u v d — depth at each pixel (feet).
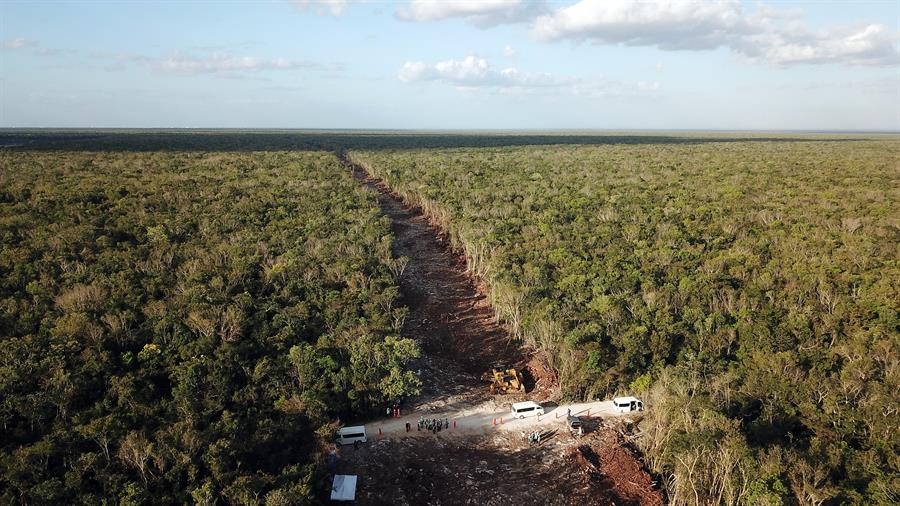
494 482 142.51
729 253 253.65
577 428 160.35
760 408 149.18
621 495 139.95
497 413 170.71
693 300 205.98
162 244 258.16
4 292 197.26
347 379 162.09
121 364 159.12
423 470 145.18
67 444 126.82
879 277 217.36
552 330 188.03
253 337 178.70
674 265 240.32
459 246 320.29
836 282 214.48
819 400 148.97
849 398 147.02
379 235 298.97
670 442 136.98
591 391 176.35
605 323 190.70
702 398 146.92
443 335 223.92
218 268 234.99
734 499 123.85
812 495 112.88
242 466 126.82
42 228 271.49
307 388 157.58
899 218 306.35
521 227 313.53
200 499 112.37
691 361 167.94
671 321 191.42
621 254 258.37
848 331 181.57
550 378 190.19
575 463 148.77
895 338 167.94
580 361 174.29
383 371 167.12
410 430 158.92
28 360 150.10
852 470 122.52
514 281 226.58
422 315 241.55
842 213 321.32
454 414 169.58
